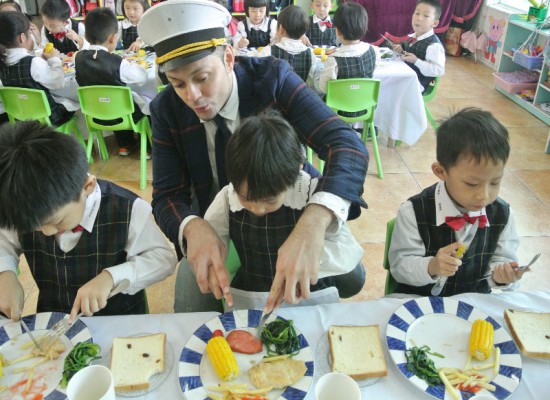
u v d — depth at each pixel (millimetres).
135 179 3268
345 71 2994
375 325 1000
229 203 1250
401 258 1347
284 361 908
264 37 4379
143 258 1210
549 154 3477
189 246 1092
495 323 997
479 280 1366
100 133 3422
